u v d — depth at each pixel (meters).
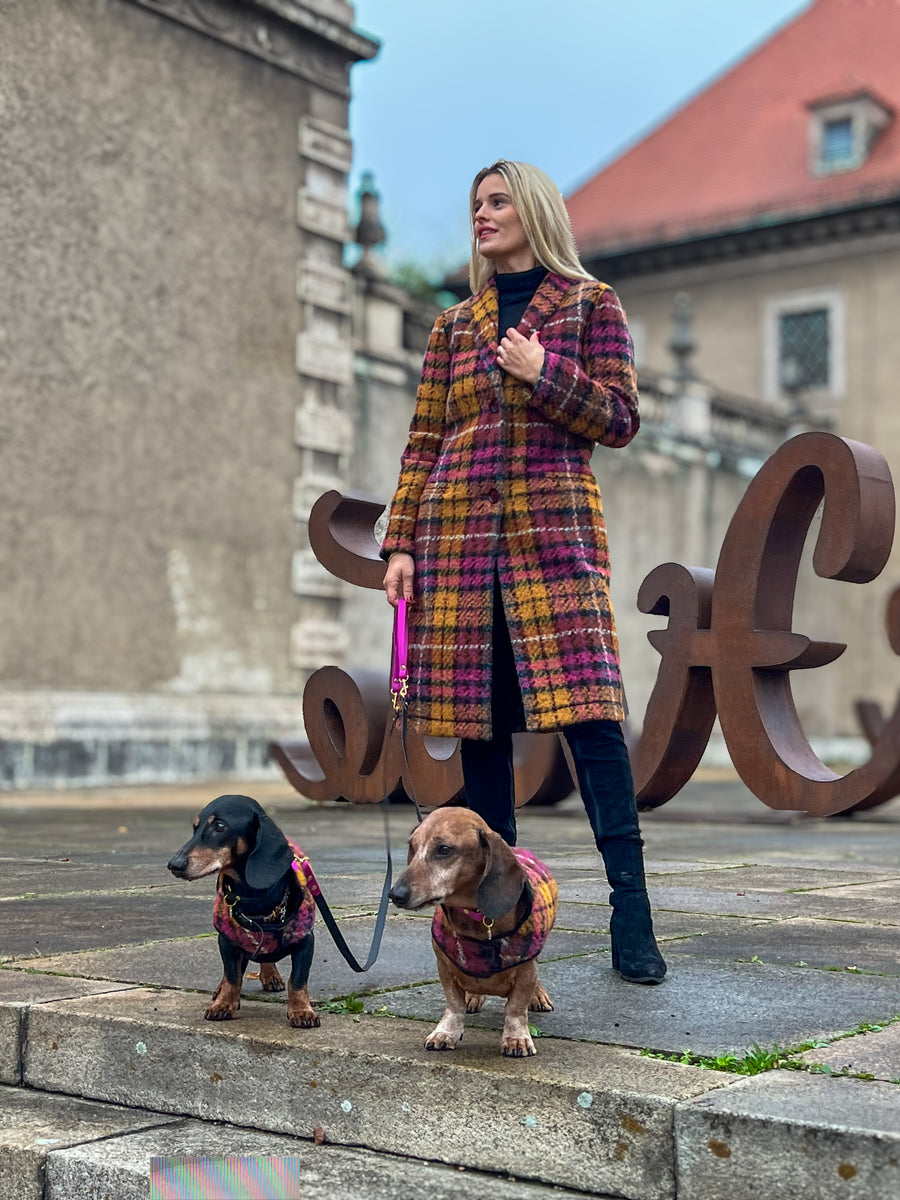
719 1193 2.20
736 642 5.95
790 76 30.00
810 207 24.81
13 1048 3.05
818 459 5.47
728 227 25.55
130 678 12.75
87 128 12.40
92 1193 2.49
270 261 14.25
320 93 14.84
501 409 3.33
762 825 9.16
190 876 2.75
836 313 25.14
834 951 3.67
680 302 22.44
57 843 6.69
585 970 3.38
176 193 13.26
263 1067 2.72
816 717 24.78
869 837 7.96
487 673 3.25
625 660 19.97
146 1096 2.86
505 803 3.45
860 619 24.77
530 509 3.30
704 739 6.41
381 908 2.98
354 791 7.33
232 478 13.81
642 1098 2.29
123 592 12.70
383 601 15.74
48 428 12.05
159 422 13.08
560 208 3.48
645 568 20.52
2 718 11.49
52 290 12.09
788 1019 2.86
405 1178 2.41
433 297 36.84
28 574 11.87
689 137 29.86
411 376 16.33
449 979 2.67
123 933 3.94
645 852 6.68
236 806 2.87
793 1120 2.14
